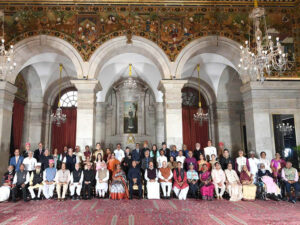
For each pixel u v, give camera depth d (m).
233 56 11.09
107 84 16.28
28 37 10.41
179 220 5.44
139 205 7.16
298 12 11.02
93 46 10.55
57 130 16.55
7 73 9.52
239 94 16.52
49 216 5.84
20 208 6.80
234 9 10.98
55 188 9.39
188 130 17.20
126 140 16.77
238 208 6.77
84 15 10.70
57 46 10.47
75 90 17.03
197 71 15.80
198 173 9.05
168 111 10.37
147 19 10.81
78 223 5.21
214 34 10.79
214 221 5.37
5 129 10.18
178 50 10.69
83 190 8.25
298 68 10.70
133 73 16.50
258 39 7.97
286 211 6.42
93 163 9.21
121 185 8.35
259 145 10.05
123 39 10.59
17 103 14.20
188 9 10.93
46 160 8.95
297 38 10.89
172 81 10.39
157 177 8.81
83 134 10.14
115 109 17.27
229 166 8.60
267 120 10.23
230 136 16.20
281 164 9.05
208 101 17.39
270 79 10.48
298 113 10.38
